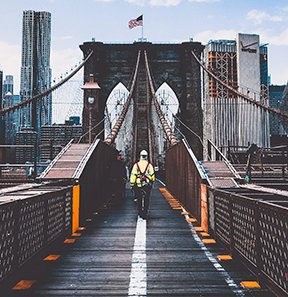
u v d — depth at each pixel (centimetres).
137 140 5525
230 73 13550
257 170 1848
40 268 459
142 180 870
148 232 706
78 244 598
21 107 3266
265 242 361
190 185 928
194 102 6400
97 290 384
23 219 400
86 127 5094
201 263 483
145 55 6272
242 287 389
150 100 5219
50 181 732
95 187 970
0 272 334
